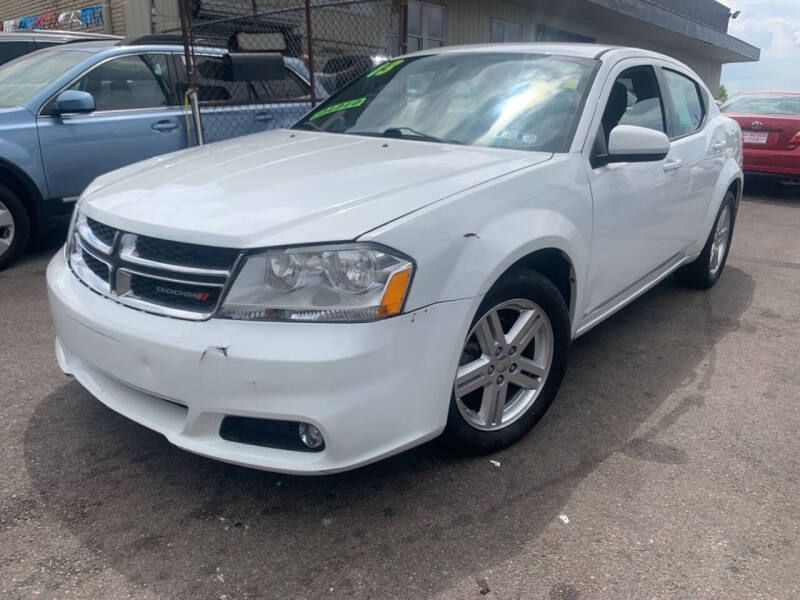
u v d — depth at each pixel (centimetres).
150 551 229
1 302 461
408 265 225
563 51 367
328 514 250
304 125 394
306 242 219
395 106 370
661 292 523
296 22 885
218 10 830
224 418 227
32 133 524
